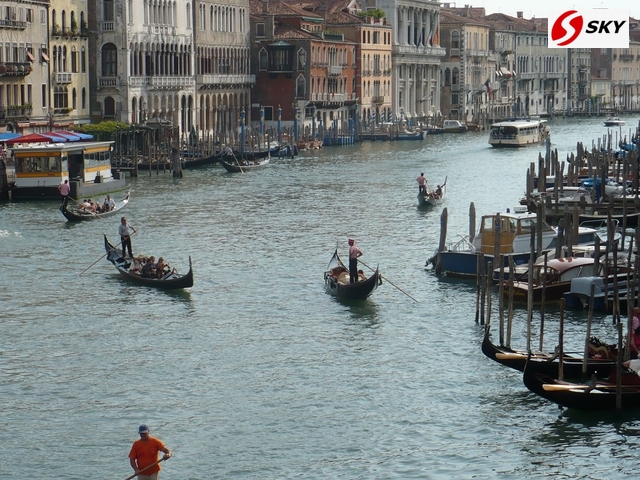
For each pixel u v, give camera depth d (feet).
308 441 115.03
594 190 239.71
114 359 138.92
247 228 229.25
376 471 108.58
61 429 117.60
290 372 134.21
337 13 538.06
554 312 157.79
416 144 481.05
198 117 445.78
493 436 115.75
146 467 99.35
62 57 368.68
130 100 392.27
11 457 111.24
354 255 169.27
